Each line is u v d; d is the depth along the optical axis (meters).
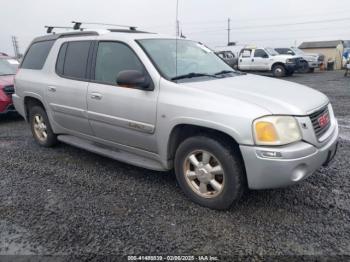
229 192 3.36
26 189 4.22
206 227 3.22
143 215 3.48
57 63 5.16
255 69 22.30
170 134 3.66
